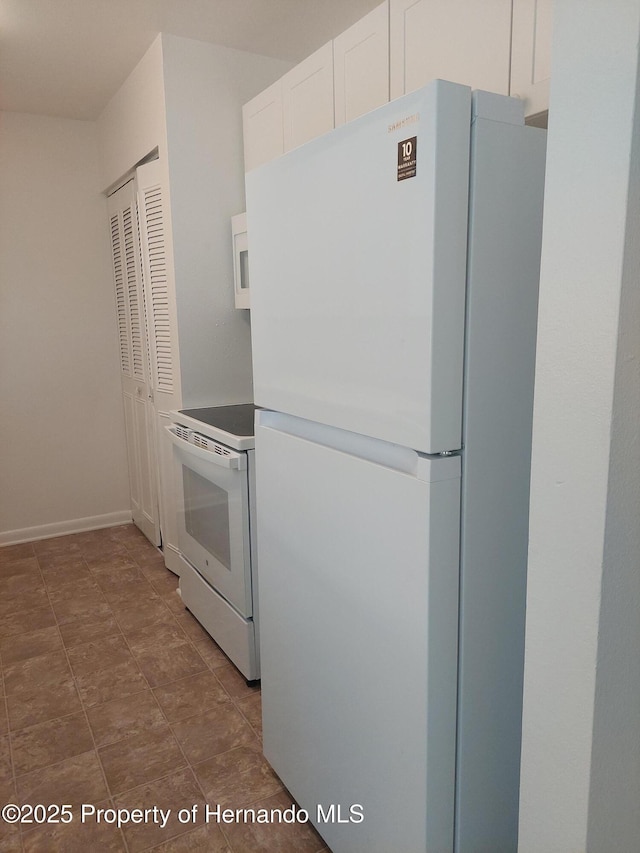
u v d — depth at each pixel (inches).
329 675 53.0
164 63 97.3
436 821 44.4
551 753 34.5
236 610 85.8
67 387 142.9
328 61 81.9
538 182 40.4
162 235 107.3
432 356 38.1
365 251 42.5
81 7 87.0
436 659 41.9
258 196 55.0
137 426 137.9
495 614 43.8
